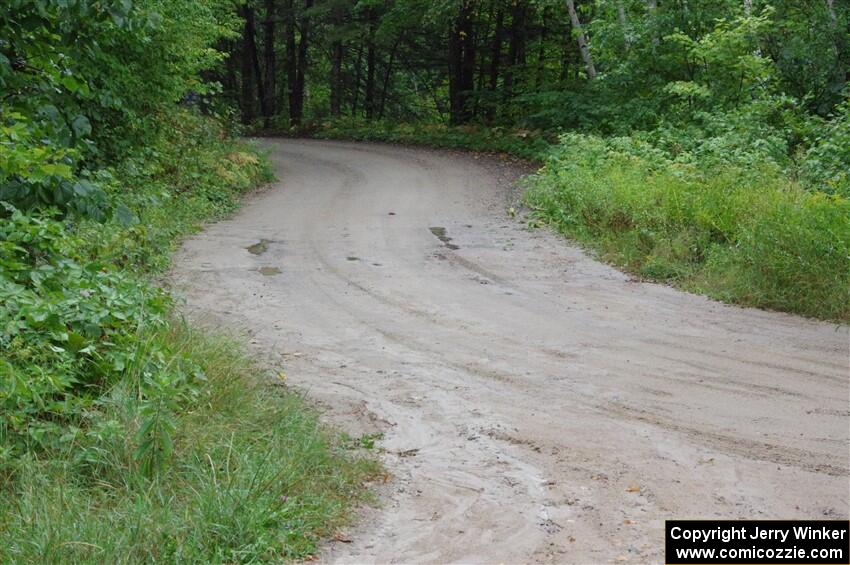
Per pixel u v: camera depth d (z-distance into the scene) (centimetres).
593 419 668
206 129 2089
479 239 1478
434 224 1627
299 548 441
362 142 3303
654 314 1012
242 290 1094
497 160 2630
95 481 472
